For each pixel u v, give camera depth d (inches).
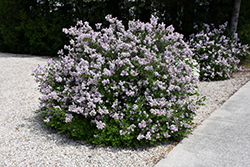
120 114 113.8
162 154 106.0
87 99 112.4
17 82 220.8
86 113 111.0
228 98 178.9
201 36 249.4
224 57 243.1
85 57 132.6
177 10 305.6
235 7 286.2
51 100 126.4
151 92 119.2
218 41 250.8
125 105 115.1
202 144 112.6
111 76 116.6
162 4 297.6
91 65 121.0
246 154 102.0
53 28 337.1
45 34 343.9
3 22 378.9
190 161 98.6
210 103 170.4
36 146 113.1
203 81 234.1
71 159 102.7
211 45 240.7
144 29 141.2
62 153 107.3
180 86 129.2
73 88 115.6
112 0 323.3
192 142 115.1
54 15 338.0
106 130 114.5
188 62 144.5
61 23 337.4
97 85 115.3
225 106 161.5
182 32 310.8
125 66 114.3
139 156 104.9
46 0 344.2
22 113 152.9
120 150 110.0
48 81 130.9
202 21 294.0
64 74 128.6
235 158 99.4
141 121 108.8
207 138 118.4
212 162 97.3
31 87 207.0
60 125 125.0
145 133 113.3
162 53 134.0
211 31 275.7
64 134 125.6
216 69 234.4
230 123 134.2
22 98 180.1
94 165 98.2
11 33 373.4
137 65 117.1
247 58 328.2
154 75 120.0
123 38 136.7
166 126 115.9
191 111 125.2
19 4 355.9
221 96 184.2
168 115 113.2
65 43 344.2
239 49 270.1
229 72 243.0
